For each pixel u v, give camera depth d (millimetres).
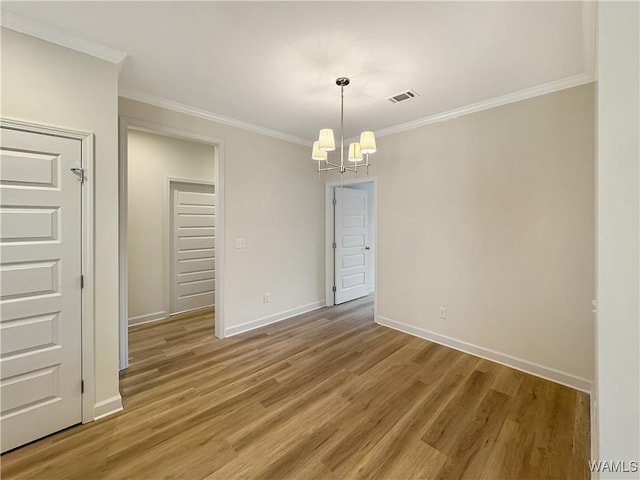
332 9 1643
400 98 2773
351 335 3490
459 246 3055
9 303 1668
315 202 4520
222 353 3006
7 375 1665
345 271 5023
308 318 4121
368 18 1713
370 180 3936
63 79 1833
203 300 4723
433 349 3086
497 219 2771
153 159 4105
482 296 2889
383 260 3803
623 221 868
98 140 1964
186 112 3039
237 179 3512
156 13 1677
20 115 1688
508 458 1637
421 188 3363
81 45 1893
